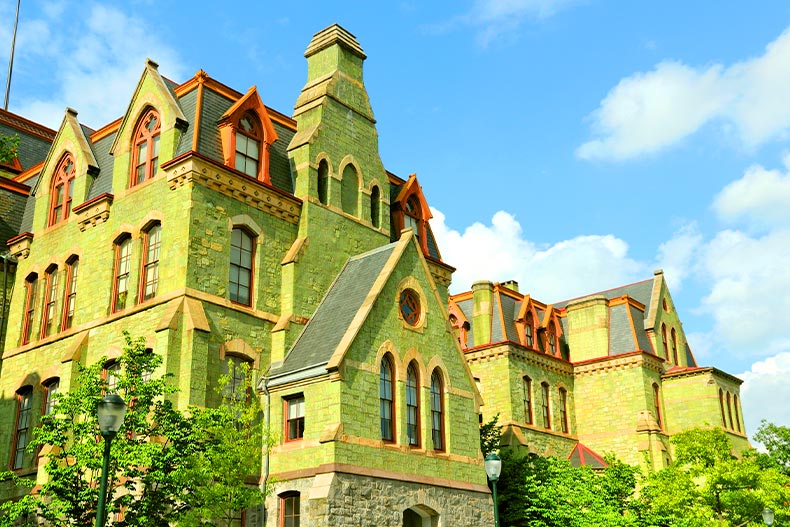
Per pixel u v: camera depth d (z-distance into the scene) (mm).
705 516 38969
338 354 28312
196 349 28359
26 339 36750
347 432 27781
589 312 56531
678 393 54625
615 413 53375
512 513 36938
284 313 32688
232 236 31844
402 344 31094
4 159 32094
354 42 40156
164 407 24656
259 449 26297
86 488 23828
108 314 32125
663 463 51000
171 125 31969
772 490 39062
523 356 51094
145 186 32188
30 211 39531
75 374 31875
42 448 31750
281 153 35719
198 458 24422
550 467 40844
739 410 57031
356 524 27031
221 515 25250
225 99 33938
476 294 52625
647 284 60906
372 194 39031
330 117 37156
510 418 48406
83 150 36250
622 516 39031
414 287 32562
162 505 24766
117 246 33094
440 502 30641
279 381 30141
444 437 32062
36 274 37281
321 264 34531
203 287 29922
